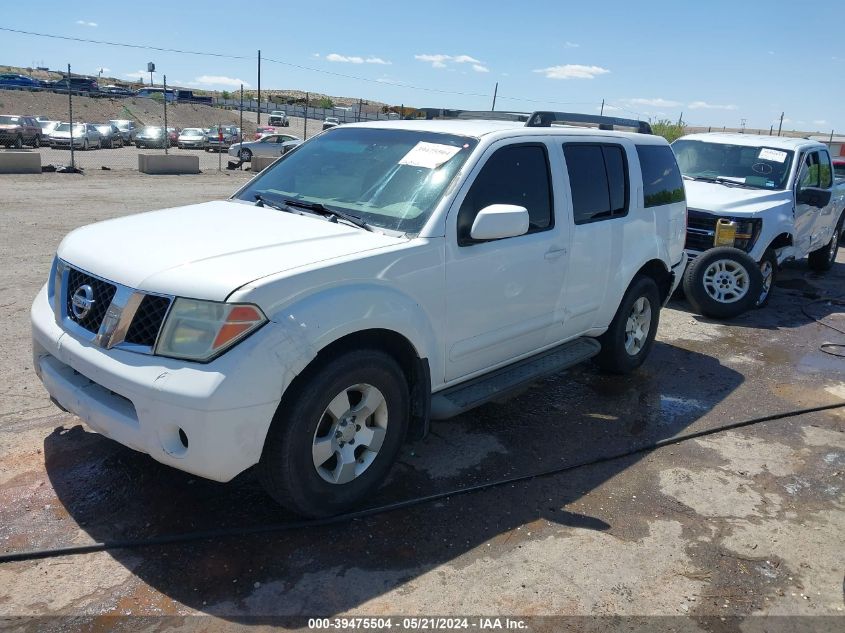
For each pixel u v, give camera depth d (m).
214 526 3.39
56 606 2.83
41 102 57.12
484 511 3.69
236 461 2.97
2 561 3.06
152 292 3.06
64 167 22.70
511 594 3.05
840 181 11.30
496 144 4.18
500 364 4.44
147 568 3.08
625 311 5.55
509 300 4.26
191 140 41.47
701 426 4.96
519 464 4.23
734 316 7.89
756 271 7.77
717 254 7.84
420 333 3.64
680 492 4.02
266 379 2.97
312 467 3.29
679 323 7.75
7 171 20.55
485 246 4.02
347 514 3.53
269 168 4.82
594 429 4.80
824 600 3.13
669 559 3.37
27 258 8.78
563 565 3.27
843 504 3.98
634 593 3.11
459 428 4.69
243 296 2.97
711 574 3.28
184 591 2.95
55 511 3.44
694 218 8.33
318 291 3.21
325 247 3.45
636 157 5.51
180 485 3.73
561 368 4.72
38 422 4.36
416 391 3.84
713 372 6.16
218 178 23.78
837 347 7.14
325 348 3.31
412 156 4.19
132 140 42.72
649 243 5.59
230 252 3.29
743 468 4.37
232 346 2.96
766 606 3.07
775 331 7.64
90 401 3.26
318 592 2.99
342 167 4.38
